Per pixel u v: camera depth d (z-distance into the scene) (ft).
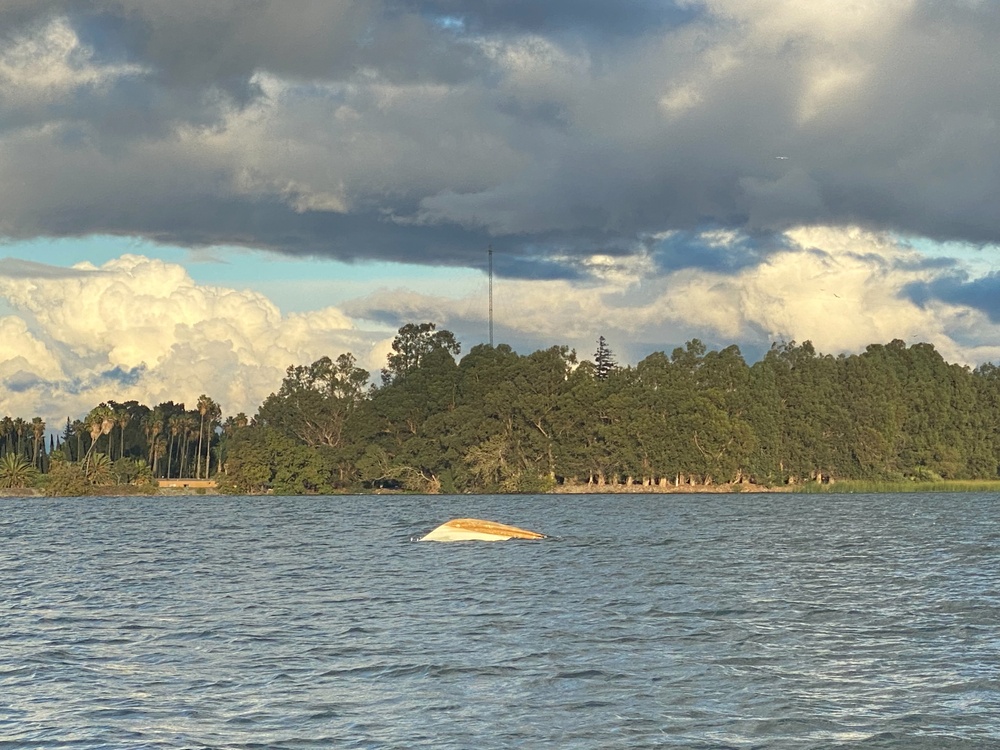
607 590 138.51
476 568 167.84
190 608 125.29
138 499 549.13
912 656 93.71
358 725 71.77
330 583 149.79
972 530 268.00
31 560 197.88
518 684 83.05
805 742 68.13
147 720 73.20
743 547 212.64
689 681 83.97
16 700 78.84
